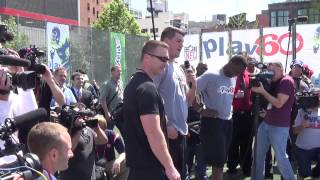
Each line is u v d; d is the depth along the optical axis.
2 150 2.23
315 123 7.06
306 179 7.46
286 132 6.52
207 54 18.09
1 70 2.93
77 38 14.58
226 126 6.28
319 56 16.55
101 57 16.03
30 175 1.90
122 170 5.27
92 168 4.46
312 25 16.56
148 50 3.71
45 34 12.68
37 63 3.49
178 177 3.53
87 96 7.94
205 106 6.21
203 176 6.96
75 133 4.00
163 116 3.71
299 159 7.20
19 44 12.05
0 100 3.23
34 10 54.22
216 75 6.16
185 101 4.74
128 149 3.73
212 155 6.21
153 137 3.52
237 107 7.80
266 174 7.58
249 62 7.89
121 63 17.48
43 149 2.39
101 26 60.06
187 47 18.30
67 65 13.84
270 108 6.57
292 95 6.45
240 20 50.56
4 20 13.09
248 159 7.82
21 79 2.92
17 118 2.40
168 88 4.50
